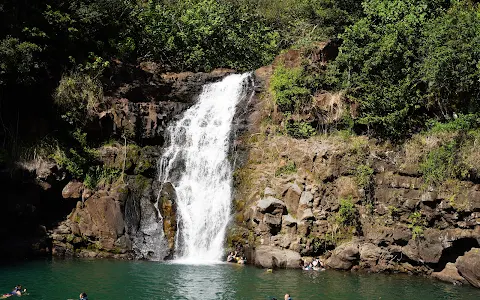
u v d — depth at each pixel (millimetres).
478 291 19625
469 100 26859
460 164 22797
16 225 25188
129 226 26328
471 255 20797
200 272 21891
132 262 24344
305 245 24141
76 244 25766
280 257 23328
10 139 26703
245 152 29453
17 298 17031
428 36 29516
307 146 27328
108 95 31094
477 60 26688
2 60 25484
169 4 41688
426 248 22781
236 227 25906
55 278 20188
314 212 25000
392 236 23734
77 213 26328
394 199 24281
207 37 38844
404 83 27922
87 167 27859
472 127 25359
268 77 33094
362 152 25766
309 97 29688
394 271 23453
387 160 25250
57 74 29938
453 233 22188
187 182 29141
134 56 36344
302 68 31156
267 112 30906
